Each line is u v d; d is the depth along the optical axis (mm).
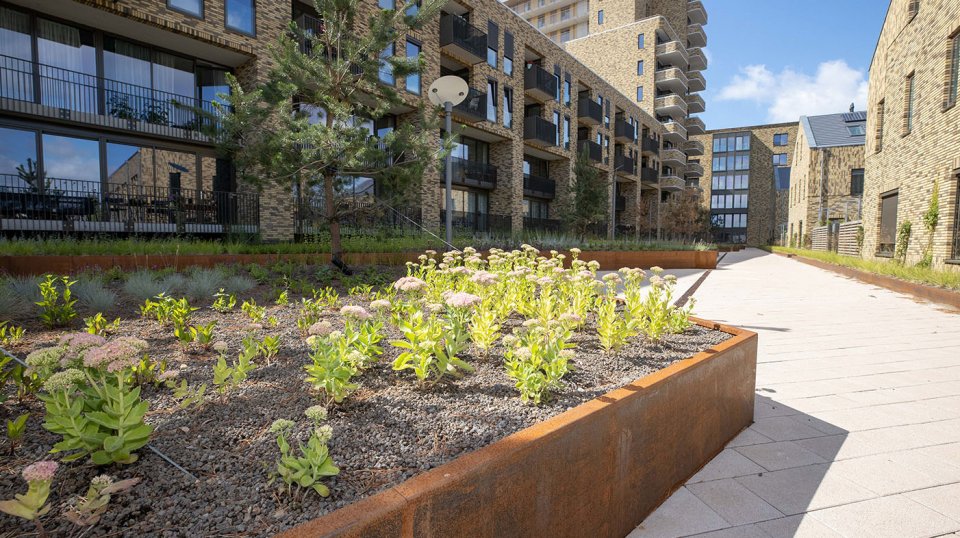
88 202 10930
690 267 18859
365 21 14820
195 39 11664
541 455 1745
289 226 13047
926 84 12102
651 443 2445
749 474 2904
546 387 2469
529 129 23750
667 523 2408
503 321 4316
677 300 9703
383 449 1838
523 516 1688
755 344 3773
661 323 3771
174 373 2199
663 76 42500
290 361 2920
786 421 3727
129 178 11773
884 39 15930
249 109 8055
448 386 2566
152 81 12141
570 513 1916
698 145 54531
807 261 22359
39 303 3764
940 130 11242
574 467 1916
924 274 10930
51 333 3582
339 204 9289
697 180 64188
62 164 10773
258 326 2973
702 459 3000
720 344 3334
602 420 2059
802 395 4305
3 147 10031
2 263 6039
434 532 1376
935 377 4793
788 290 11758
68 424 1525
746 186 62062
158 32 11320
